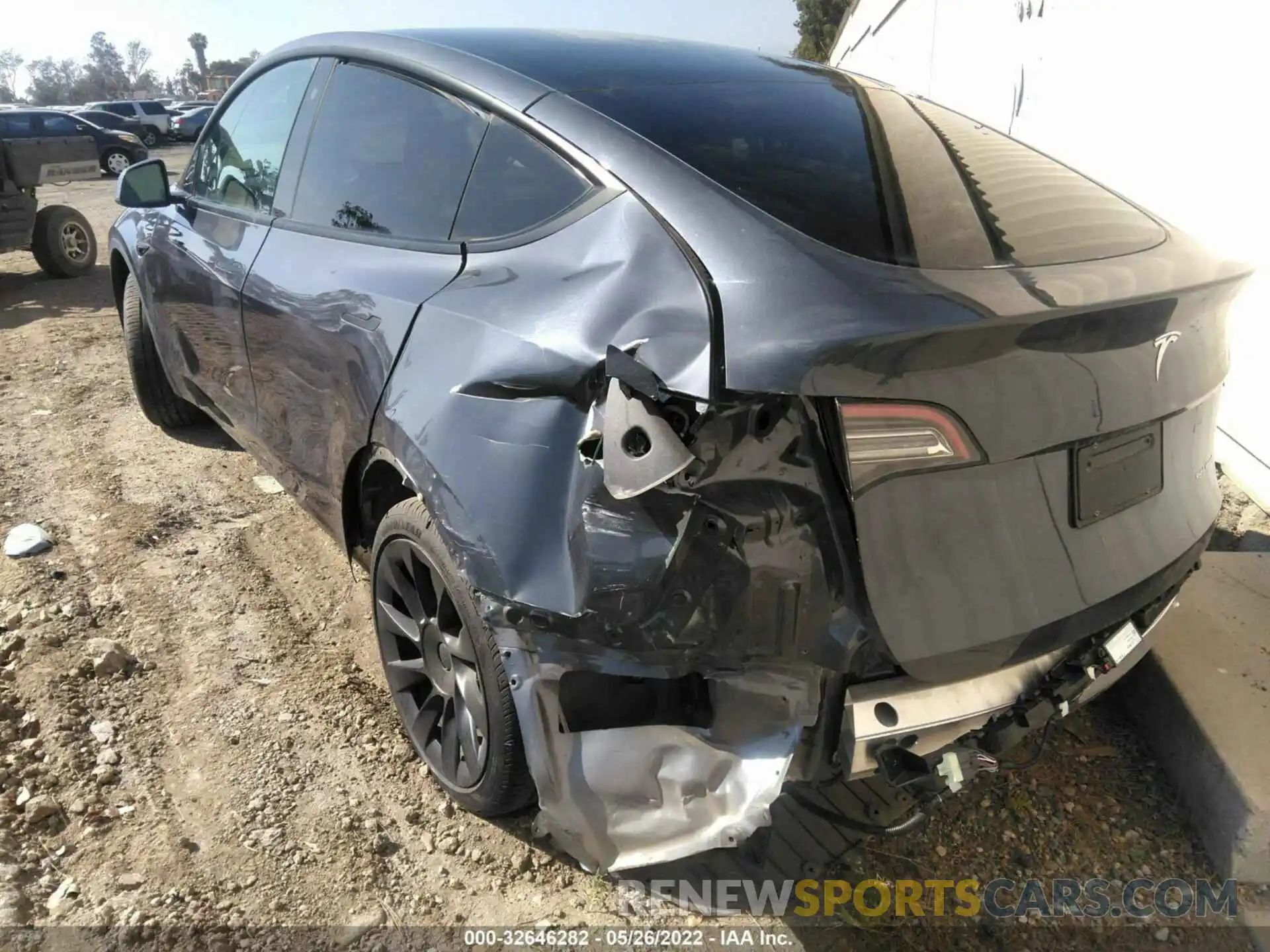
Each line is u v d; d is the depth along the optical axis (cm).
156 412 449
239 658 286
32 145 834
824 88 248
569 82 223
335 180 274
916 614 163
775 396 150
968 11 883
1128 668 210
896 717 169
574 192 202
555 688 180
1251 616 278
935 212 192
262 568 338
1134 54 505
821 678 167
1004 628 173
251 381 304
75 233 894
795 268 163
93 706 260
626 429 154
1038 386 168
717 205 180
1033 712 186
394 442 208
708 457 151
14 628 291
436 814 230
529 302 190
